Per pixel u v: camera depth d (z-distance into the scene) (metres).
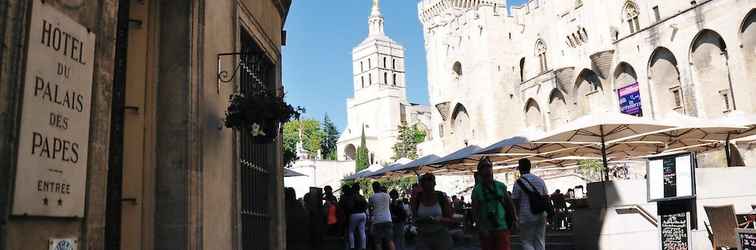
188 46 6.04
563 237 15.86
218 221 6.67
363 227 13.43
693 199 9.90
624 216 13.01
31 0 3.10
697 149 25.36
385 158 117.06
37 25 3.14
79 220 3.54
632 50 44.75
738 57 36.03
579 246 13.89
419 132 106.75
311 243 16.12
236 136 7.53
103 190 3.81
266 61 9.83
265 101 6.52
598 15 49.56
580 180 45.16
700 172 12.27
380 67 131.62
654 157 10.77
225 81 6.98
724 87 37.56
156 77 5.97
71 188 3.41
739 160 34.25
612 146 21.84
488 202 8.05
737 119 19.12
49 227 3.24
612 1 48.94
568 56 53.97
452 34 69.56
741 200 12.45
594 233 13.31
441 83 71.19
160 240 5.65
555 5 56.34
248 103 6.50
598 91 49.84
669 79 42.28
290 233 16.08
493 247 7.99
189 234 5.70
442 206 8.64
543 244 8.98
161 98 5.96
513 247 17.53
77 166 3.48
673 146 23.58
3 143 2.88
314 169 97.69
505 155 22.70
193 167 5.91
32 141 3.07
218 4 7.06
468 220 22.30
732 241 9.63
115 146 5.53
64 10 3.42
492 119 61.31
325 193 16.78
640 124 16.52
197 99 6.13
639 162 39.97
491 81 62.19
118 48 5.70
